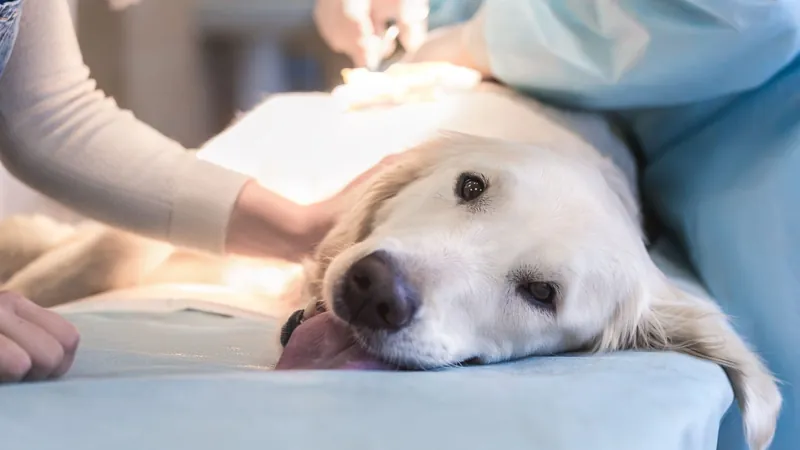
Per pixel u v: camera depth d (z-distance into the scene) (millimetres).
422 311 1191
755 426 1290
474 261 1272
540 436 631
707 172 1725
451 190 1410
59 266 1896
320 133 2012
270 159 1970
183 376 738
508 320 1295
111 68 2953
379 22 2676
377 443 570
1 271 2131
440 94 1985
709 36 1517
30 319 874
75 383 688
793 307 1496
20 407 587
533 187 1381
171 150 1623
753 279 1566
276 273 1829
